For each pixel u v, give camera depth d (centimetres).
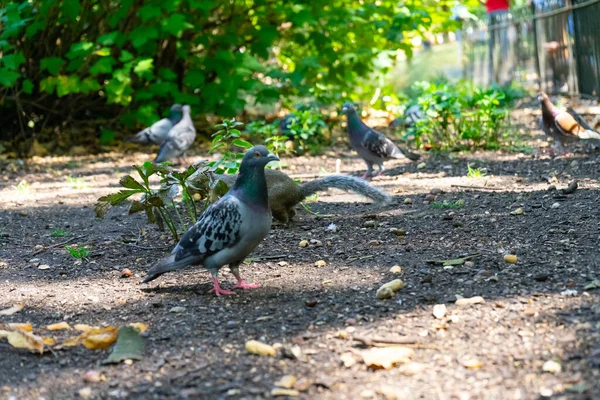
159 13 477
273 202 288
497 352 201
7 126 543
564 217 281
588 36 596
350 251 266
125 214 328
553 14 689
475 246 261
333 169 405
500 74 865
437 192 328
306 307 227
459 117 424
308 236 283
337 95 575
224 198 234
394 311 221
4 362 211
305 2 517
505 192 321
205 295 239
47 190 380
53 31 516
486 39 909
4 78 461
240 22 545
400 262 252
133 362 208
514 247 257
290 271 253
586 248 251
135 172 430
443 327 211
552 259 244
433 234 276
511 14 819
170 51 548
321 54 529
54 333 224
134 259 272
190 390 196
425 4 584
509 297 222
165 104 551
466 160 393
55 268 267
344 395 192
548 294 222
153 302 237
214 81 552
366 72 567
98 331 218
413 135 457
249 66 514
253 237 233
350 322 216
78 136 539
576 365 194
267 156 231
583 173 342
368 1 546
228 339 214
